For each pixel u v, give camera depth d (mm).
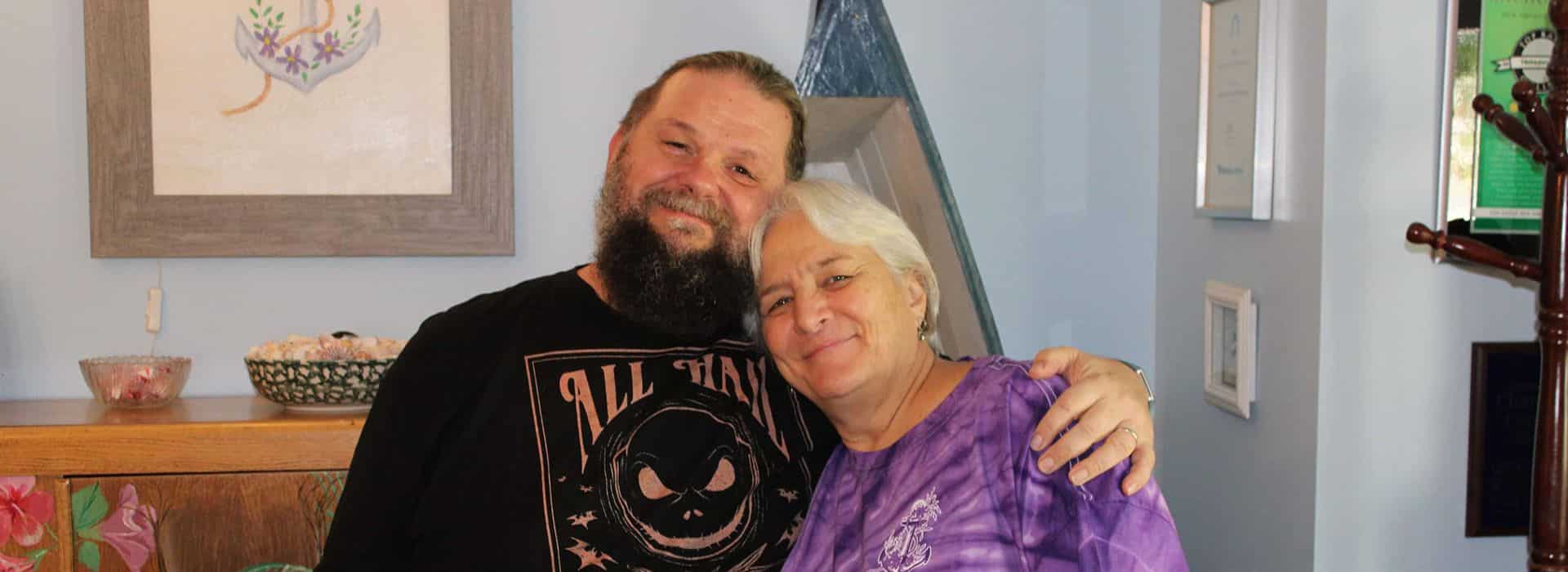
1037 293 2561
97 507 1976
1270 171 2078
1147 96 2557
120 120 2309
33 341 2344
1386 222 1946
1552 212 1532
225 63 2340
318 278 2410
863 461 1329
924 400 1310
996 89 2520
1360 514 1973
